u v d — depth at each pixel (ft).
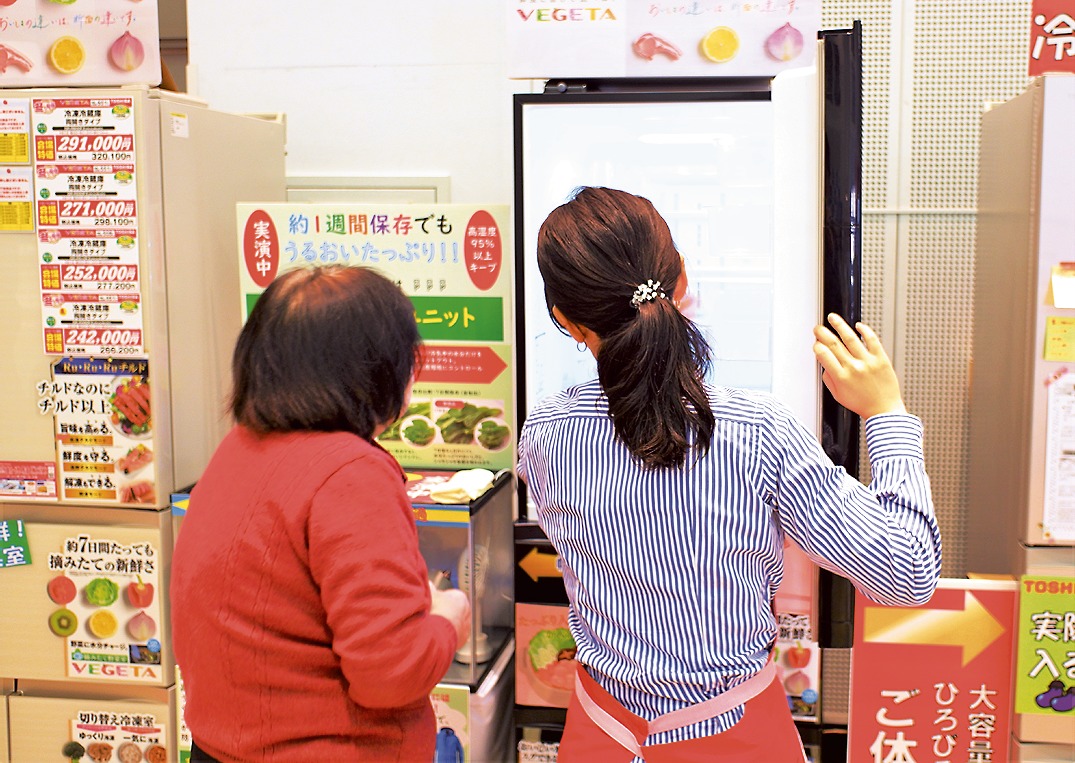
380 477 3.35
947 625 6.02
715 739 3.49
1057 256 5.78
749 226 6.51
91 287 6.29
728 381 6.62
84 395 6.37
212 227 6.93
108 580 6.47
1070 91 5.68
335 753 3.38
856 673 6.10
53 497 6.46
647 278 3.52
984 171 7.06
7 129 6.24
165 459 6.42
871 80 7.46
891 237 7.57
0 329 6.42
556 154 6.56
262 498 3.32
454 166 8.46
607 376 3.51
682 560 3.51
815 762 6.44
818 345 3.93
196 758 3.49
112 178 6.19
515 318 6.38
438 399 6.74
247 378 3.49
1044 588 5.91
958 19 7.34
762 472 3.47
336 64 8.49
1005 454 6.48
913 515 3.45
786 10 5.95
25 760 6.68
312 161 8.61
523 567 6.34
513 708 7.00
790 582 4.71
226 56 8.60
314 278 3.55
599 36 6.08
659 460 3.42
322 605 3.33
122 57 6.31
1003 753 6.07
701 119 6.43
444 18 8.34
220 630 3.31
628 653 3.58
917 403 7.65
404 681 3.20
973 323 7.41
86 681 6.56
